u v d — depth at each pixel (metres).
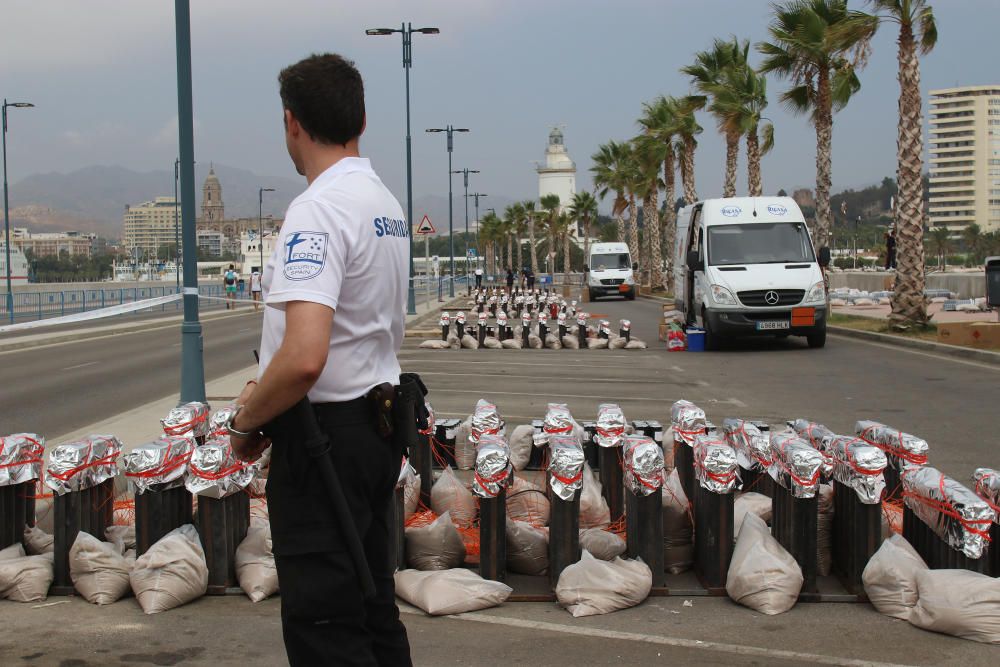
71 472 5.11
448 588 4.85
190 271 10.80
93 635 4.54
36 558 5.16
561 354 21.00
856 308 34.31
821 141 27.45
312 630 2.64
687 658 4.24
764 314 19.91
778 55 27.41
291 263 2.51
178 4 10.60
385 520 2.85
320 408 2.65
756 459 6.31
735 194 40.16
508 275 67.75
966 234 134.75
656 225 59.28
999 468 8.27
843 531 5.18
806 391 13.66
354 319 2.65
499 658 4.23
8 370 18.33
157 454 5.14
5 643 4.44
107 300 44.16
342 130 2.79
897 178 21.86
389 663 2.89
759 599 4.83
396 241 2.78
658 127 52.56
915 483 5.15
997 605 4.42
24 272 82.50
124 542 5.59
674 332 21.25
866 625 4.64
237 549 5.28
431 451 7.04
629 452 5.18
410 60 38.94
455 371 17.16
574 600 4.82
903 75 21.23
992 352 16.84
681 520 5.44
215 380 15.46
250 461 2.85
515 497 6.29
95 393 14.56
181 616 4.79
